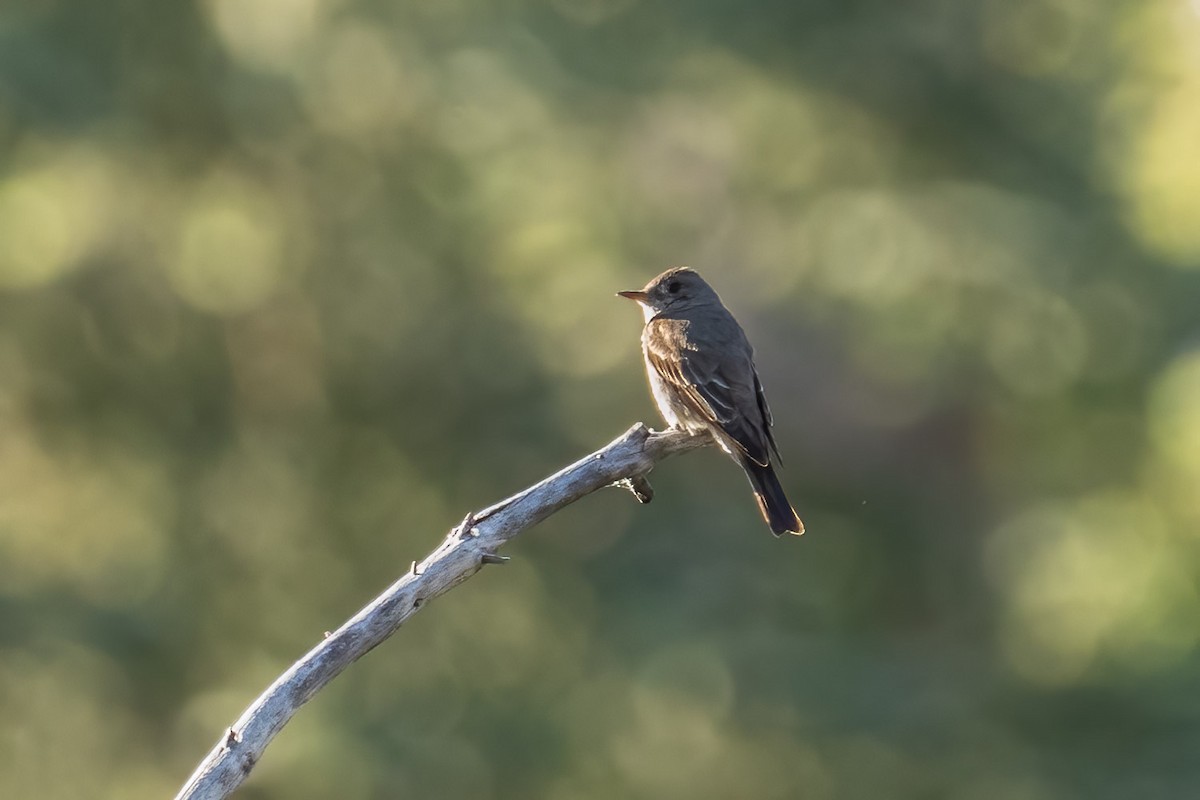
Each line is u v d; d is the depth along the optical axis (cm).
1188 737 1438
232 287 1570
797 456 1933
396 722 1480
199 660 1519
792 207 1734
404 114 1580
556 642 1559
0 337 1525
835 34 1605
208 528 1562
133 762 1514
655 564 1598
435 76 1558
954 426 1922
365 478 1619
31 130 1400
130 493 1574
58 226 1525
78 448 1565
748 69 1620
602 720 1506
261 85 1507
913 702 1518
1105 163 1622
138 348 1550
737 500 1655
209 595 1534
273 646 1542
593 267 1625
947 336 1638
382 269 1587
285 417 1617
